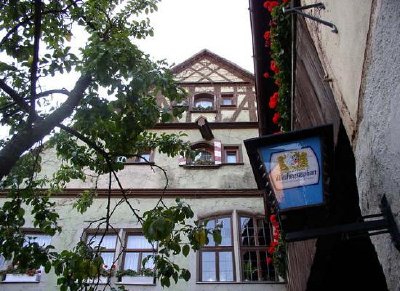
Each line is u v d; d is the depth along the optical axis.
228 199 13.32
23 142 4.31
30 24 5.79
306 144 3.08
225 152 15.02
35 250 5.43
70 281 5.14
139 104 6.07
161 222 4.27
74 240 12.34
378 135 2.53
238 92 16.77
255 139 3.17
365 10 2.70
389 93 2.32
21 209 5.81
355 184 4.05
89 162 6.48
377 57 2.51
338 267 5.53
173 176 14.01
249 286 11.53
